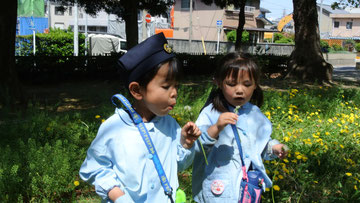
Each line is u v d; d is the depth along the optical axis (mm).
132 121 1745
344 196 3338
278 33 43281
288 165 3738
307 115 6543
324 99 7781
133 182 1671
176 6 35938
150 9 14867
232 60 2059
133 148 1687
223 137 2121
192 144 1791
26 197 3162
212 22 33688
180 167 1897
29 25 28375
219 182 2084
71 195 3299
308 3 13188
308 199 3207
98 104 8117
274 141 2256
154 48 1602
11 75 7730
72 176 3428
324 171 3879
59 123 5250
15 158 3373
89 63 12703
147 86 1622
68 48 18375
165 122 1831
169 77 1614
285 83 12242
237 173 2098
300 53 13453
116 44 20969
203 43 27641
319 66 13102
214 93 2232
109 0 13891
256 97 2410
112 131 1722
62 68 11938
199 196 2211
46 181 3031
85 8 14297
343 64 29766
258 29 34250
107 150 1725
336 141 4863
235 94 2064
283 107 6609
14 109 7070
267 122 2285
